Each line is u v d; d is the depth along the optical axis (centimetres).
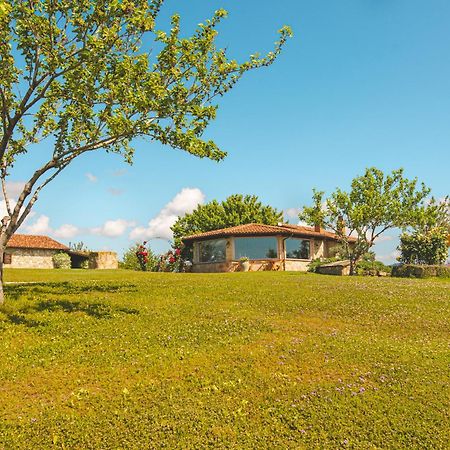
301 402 1024
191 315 1728
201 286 2405
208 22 1875
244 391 1078
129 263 5600
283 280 2803
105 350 1321
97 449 843
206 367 1212
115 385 1102
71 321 1584
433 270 3566
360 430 912
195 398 1037
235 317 1711
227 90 1919
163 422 927
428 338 1537
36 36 1695
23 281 2822
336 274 3809
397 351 1348
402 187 3831
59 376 1148
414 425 927
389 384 1114
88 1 1734
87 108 1842
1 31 1642
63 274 3381
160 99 1748
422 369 1209
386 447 859
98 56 1727
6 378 1130
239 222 6397
